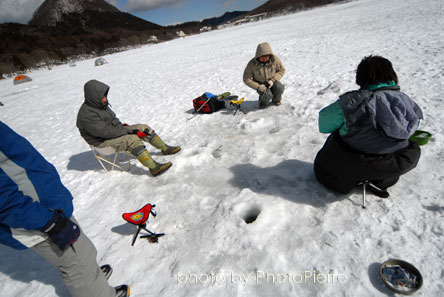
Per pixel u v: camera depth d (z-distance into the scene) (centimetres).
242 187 282
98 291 162
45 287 212
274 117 448
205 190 291
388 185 231
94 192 340
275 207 238
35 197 130
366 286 165
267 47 439
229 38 2472
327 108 206
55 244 138
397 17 1345
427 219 200
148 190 314
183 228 241
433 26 923
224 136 416
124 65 2070
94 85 309
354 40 1006
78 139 570
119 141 332
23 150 127
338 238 199
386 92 177
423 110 366
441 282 157
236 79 784
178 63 1498
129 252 227
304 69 739
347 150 205
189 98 700
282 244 203
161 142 382
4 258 249
